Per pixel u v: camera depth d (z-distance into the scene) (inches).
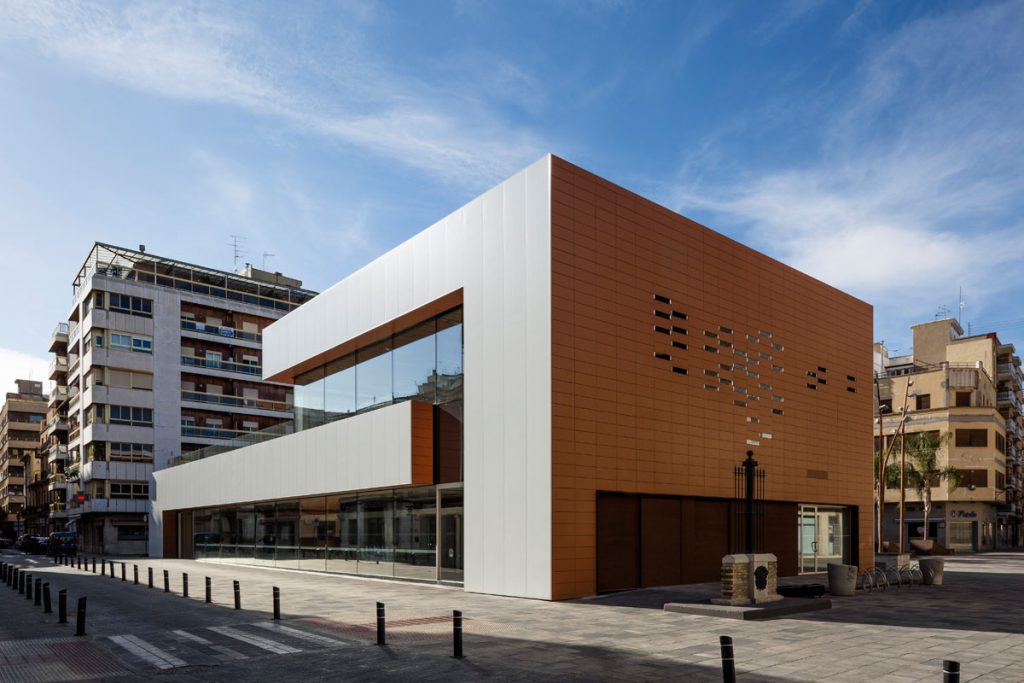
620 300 815.1
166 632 567.5
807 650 453.1
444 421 897.5
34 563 1622.8
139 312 2374.5
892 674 385.1
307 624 589.6
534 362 749.9
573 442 743.1
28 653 486.6
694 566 888.3
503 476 773.3
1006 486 2773.1
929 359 3051.2
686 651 452.4
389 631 544.1
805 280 1125.7
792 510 1061.1
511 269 791.1
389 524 997.8
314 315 1201.4
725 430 940.0
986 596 773.3
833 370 1162.0
